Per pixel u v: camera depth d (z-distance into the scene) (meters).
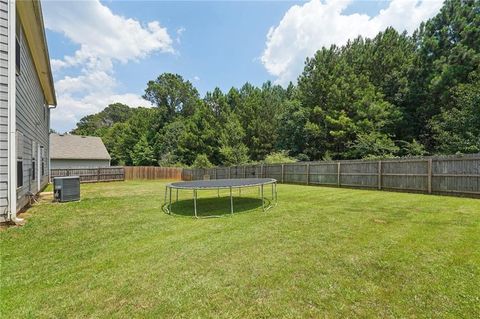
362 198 7.82
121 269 3.05
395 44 20.47
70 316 2.16
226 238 4.16
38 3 5.93
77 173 17.77
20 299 2.42
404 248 3.46
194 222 5.34
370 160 10.45
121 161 34.31
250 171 16.47
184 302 2.34
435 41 16.77
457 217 5.02
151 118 35.03
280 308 2.22
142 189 12.34
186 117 36.28
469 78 13.86
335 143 19.72
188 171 22.36
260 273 2.87
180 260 3.29
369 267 2.94
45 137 13.38
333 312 2.15
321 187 11.77
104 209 6.87
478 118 12.39
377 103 18.14
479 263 2.94
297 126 21.58
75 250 3.71
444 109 15.00
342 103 19.47
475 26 14.85
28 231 4.69
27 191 7.40
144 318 2.12
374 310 2.16
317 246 3.66
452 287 2.47
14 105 5.18
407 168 9.23
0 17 4.99
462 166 7.80
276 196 8.25
